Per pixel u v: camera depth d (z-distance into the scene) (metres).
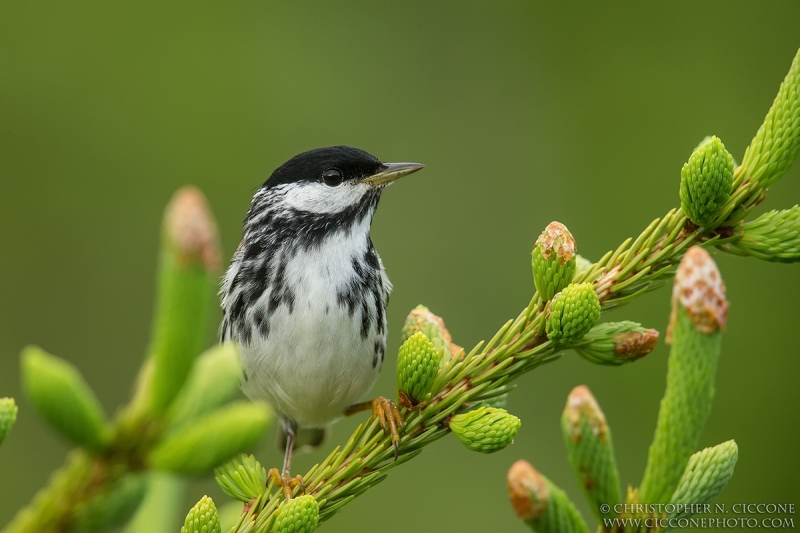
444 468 12.45
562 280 4.61
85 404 1.88
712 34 15.35
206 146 15.33
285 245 7.36
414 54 15.88
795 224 4.36
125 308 14.38
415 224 14.73
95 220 14.67
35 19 15.23
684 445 3.26
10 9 15.20
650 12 15.47
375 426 4.92
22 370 1.79
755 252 4.42
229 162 15.31
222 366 2.08
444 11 15.90
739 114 14.81
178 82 15.49
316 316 6.96
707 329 3.18
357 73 15.88
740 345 13.31
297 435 8.71
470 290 14.40
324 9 16.09
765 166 4.29
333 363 7.03
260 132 15.52
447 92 15.71
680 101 15.01
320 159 7.70
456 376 4.85
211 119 15.42
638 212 14.61
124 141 15.17
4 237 14.36
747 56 15.23
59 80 15.17
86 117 15.16
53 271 14.36
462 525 12.24
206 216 1.88
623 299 4.64
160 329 1.92
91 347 14.11
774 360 13.22
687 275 3.17
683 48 15.36
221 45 15.79
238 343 7.13
